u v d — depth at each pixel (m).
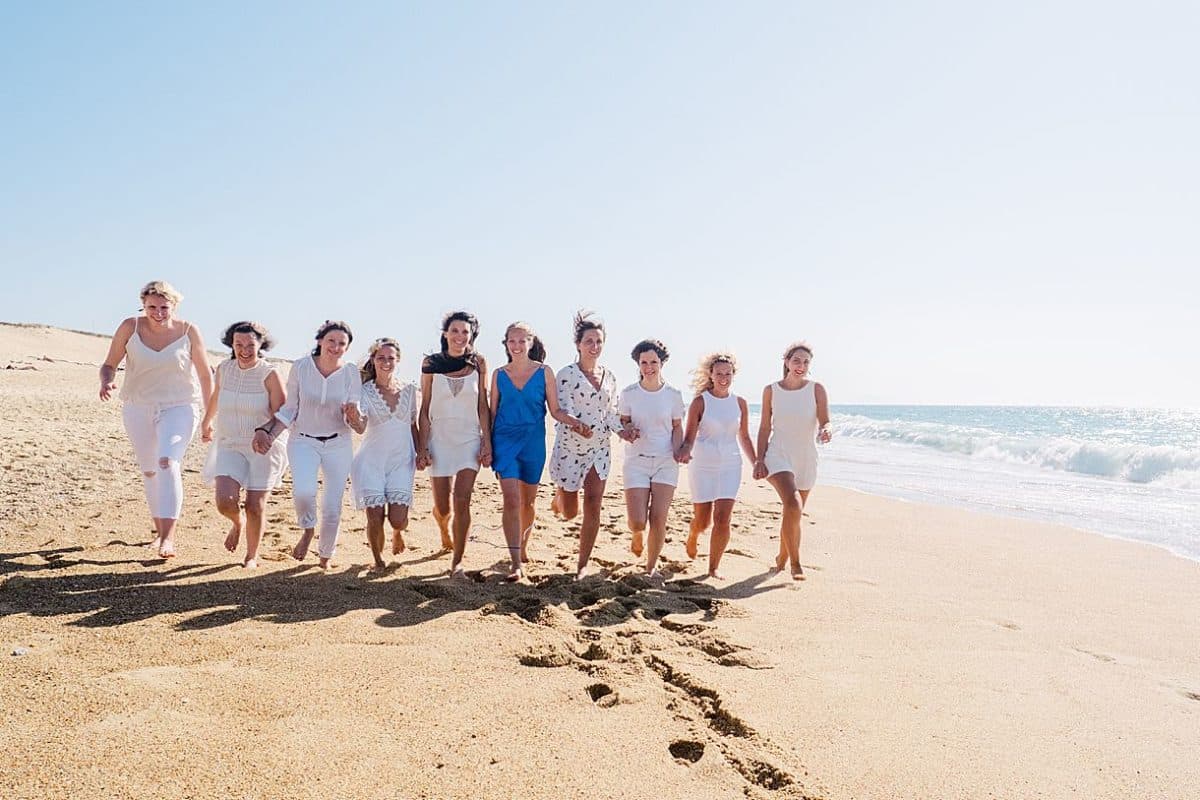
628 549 6.49
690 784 2.60
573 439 5.47
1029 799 2.61
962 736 3.07
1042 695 3.55
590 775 2.61
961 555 6.73
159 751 2.56
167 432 5.32
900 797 2.58
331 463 5.29
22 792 2.28
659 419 5.68
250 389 5.19
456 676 3.40
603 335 5.59
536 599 4.65
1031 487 12.71
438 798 2.40
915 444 23.75
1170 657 4.14
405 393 5.50
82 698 2.93
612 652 3.82
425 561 5.61
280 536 6.21
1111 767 2.86
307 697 3.07
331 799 2.35
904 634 4.38
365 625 4.01
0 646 3.46
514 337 5.37
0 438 11.04
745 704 3.28
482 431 5.47
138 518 6.51
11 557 5.03
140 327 5.33
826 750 2.89
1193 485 12.43
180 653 3.46
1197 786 2.73
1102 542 7.46
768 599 5.05
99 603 4.15
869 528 8.03
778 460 5.87
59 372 37.44
